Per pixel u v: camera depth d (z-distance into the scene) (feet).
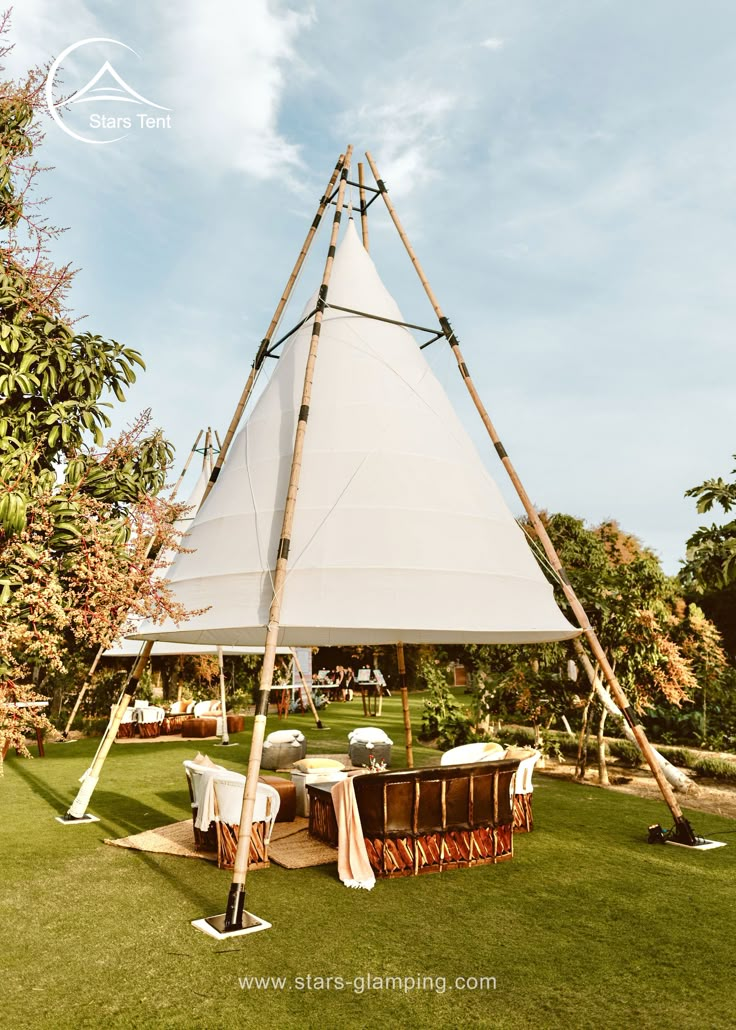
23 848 26.43
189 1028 13.46
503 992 14.98
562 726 59.93
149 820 31.19
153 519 26.48
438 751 52.80
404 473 28.96
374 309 35.09
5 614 19.22
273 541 26.96
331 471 28.48
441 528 28.12
